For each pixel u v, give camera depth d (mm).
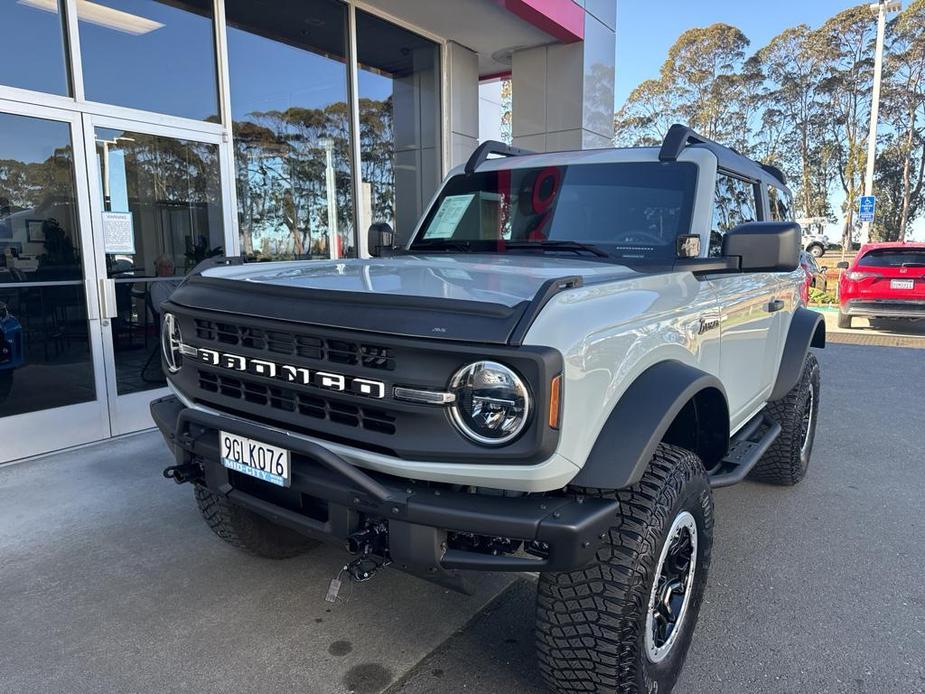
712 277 2994
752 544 3760
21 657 2648
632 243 3084
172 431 2652
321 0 7605
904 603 3137
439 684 2520
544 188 3490
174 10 5977
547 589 2164
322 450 2055
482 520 1902
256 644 2750
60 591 3141
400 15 8375
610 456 1992
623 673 2146
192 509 4070
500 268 2629
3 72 4863
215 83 6379
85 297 5309
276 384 2244
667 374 2279
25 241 5004
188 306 2588
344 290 2152
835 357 10133
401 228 9102
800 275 4785
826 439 5852
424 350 1897
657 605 2332
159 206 5883
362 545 2074
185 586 3195
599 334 2012
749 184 3893
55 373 5172
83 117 5266
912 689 2521
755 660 2695
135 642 2758
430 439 1938
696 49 46344
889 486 4707
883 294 12680
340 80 7965
